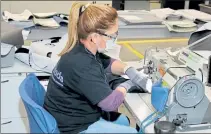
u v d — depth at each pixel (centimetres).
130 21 271
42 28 263
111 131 150
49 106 164
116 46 230
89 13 155
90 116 163
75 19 158
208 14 301
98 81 152
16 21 272
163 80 170
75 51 157
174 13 299
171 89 153
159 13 301
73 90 157
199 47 206
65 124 160
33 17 280
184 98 150
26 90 159
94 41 156
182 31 275
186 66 185
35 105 143
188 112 152
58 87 160
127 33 273
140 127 152
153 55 204
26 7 417
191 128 148
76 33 159
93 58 157
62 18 278
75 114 160
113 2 505
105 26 154
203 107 153
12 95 215
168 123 144
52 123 144
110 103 152
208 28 215
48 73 223
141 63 241
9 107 215
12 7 411
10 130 217
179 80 151
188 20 290
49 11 427
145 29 275
